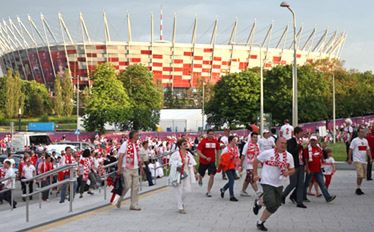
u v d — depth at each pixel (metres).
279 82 81.44
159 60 152.75
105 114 83.56
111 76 88.31
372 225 12.12
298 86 80.62
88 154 21.83
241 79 84.25
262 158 11.45
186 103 141.38
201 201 17.08
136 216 13.94
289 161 11.33
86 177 21.36
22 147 53.12
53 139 82.31
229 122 86.12
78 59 150.38
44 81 157.38
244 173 28.05
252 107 83.44
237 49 156.25
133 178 15.37
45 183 23.67
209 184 18.38
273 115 81.69
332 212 14.27
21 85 126.19
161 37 160.88
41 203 19.30
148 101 107.94
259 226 11.51
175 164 14.43
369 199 17.09
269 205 11.29
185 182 14.70
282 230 11.53
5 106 118.69
